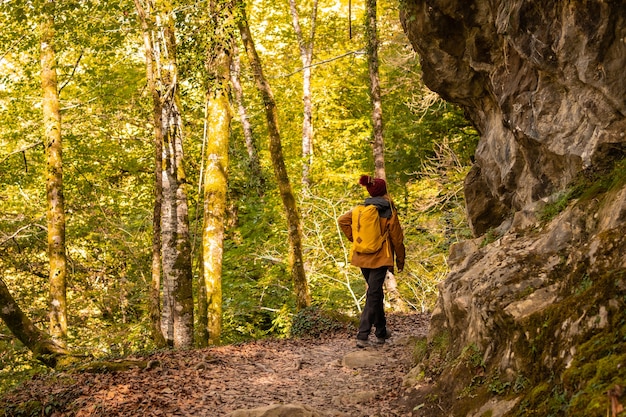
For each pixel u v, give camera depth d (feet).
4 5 40.93
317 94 77.82
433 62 25.99
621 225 12.71
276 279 55.57
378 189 25.48
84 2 39.81
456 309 17.53
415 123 63.77
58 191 44.78
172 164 36.47
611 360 10.19
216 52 37.11
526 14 18.62
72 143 56.90
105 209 62.64
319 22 80.84
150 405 18.74
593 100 16.93
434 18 23.97
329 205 53.72
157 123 33.09
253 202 60.03
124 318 61.93
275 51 80.33
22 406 19.30
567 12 16.98
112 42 46.19
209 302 37.58
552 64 18.20
